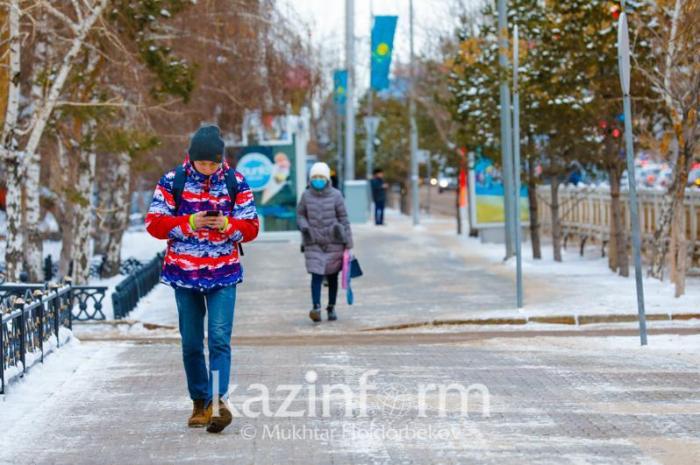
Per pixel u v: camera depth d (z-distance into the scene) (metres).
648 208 41.59
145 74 33.72
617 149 37.38
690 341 22.42
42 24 30.17
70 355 21.00
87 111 31.95
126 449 13.19
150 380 18.02
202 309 14.15
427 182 98.75
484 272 39.91
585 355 20.52
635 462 12.20
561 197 55.97
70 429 14.38
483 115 45.25
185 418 14.92
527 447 12.96
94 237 57.97
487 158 47.53
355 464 12.25
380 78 70.44
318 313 27.92
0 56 29.41
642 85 33.47
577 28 34.34
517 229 28.62
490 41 44.81
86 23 28.77
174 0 32.56
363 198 79.38
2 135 28.59
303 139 59.91
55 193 41.47
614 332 24.92
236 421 14.62
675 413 14.87
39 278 34.34
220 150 13.73
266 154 59.91
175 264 13.81
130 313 30.92
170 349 21.97
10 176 28.80
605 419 14.53
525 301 30.47
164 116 41.44
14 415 15.33
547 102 37.22
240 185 13.95
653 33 30.61
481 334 25.31
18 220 28.91
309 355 20.84
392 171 105.12
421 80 68.00
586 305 28.84
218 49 39.84
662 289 32.06
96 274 45.59
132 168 43.03
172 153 44.81
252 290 36.38
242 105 42.06
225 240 13.84
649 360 19.72
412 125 70.69
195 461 12.53
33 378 18.25
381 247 53.19
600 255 46.97
